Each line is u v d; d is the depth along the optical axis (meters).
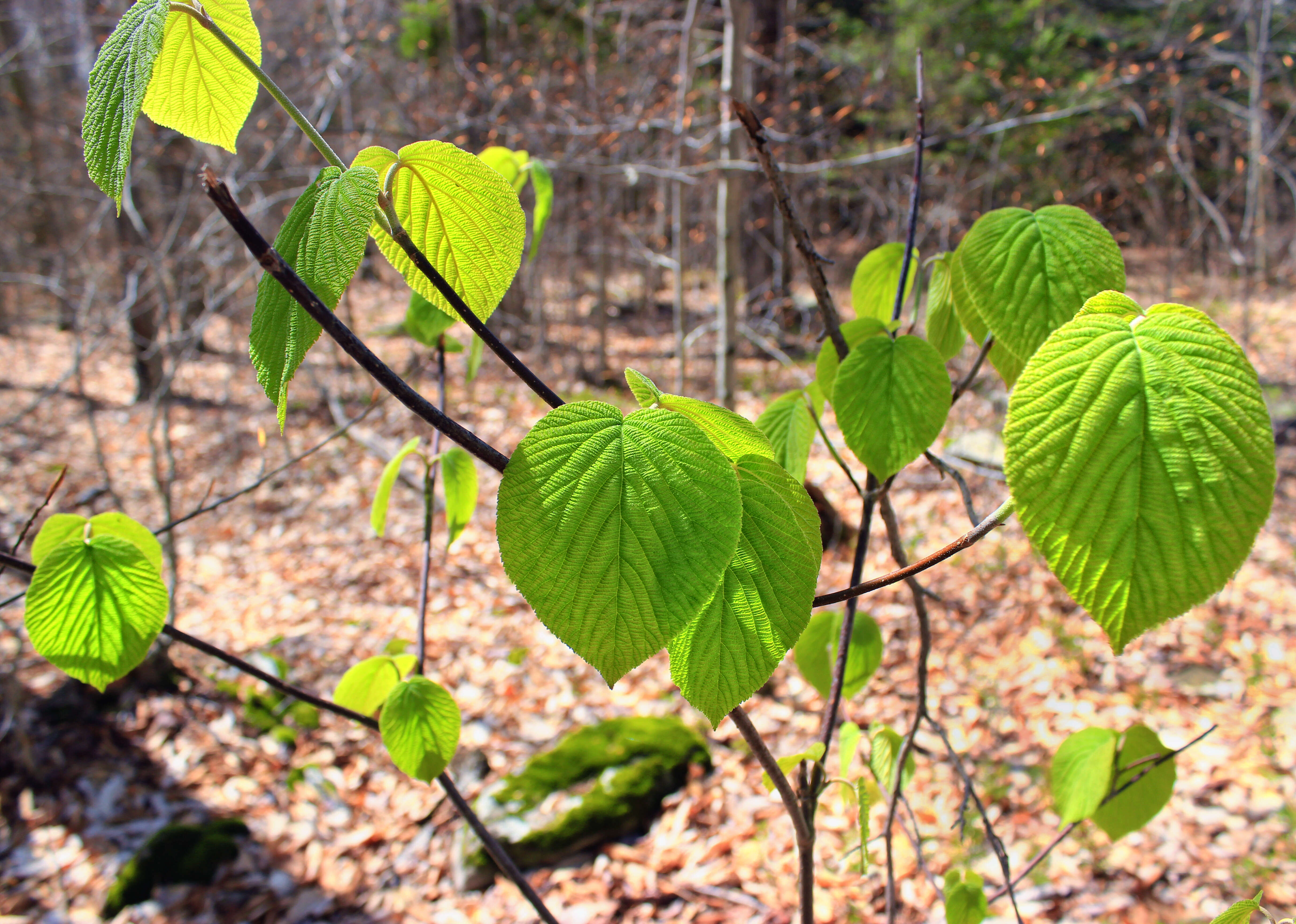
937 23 9.15
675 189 6.70
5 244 6.79
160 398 4.27
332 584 5.42
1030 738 3.80
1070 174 7.98
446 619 5.02
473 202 0.72
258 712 4.26
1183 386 0.51
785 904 3.14
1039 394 0.53
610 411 0.57
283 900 3.34
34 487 6.58
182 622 5.10
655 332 10.13
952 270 0.90
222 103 0.76
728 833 3.50
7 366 9.60
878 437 0.88
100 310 5.94
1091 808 1.26
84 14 6.22
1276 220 9.57
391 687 1.26
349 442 7.28
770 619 0.61
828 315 0.97
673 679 0.62
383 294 10.66
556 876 3.37
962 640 4.43
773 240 8.86
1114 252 0.82
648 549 0.53
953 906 1.32
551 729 4.14
